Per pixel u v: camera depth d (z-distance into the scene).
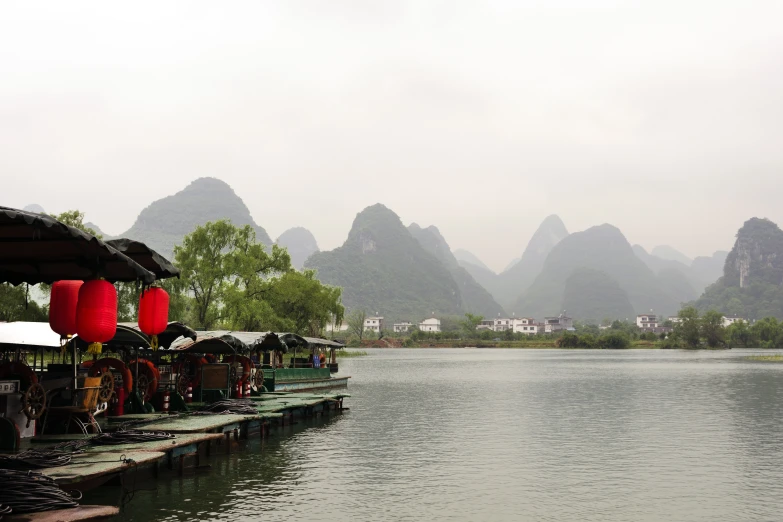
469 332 193.50
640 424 26.16
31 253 11.52
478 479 15.98
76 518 9.48
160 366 24.17
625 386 45.84
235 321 49.94
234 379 25.77
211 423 17.44
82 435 14.62
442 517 12.70
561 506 13.61
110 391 15.31
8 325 18.95
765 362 84.88
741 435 23.23
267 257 55.34
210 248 50.84
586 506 13.63
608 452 19.80
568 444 21.20
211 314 50.38
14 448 12.93
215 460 17.72
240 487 14.66
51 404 16.14
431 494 14.46
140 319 13.90
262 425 21.92
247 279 52.22
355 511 12.99
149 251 12.52
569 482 15.75
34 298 41.78
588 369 68.81
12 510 9.45
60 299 12.38
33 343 17.27
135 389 19.14
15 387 13.72
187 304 50.72
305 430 24.19
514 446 20.77
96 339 11.34
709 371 64.31
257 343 26.69
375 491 14.64
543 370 67.12
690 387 44.84
